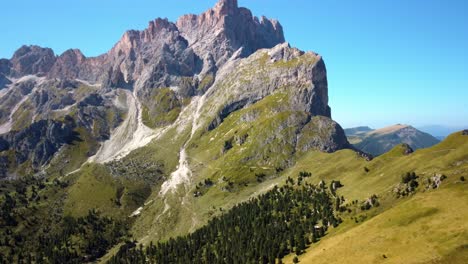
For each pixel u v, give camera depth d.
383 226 158.12
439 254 125.56
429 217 148.12
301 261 171.00
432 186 178.88
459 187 162.50
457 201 151.62
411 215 154.75
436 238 134.50
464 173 173.88
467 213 141.12
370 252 143.75
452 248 125.69
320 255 162.25
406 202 167.62
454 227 136.12
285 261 186.25
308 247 192.75
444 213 147.12
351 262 143.00
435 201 157.50
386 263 132.25
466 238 127.88
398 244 141.25
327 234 198.88
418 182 193.38
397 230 150.00
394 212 164.12
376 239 150.50
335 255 154.12
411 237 141.62
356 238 159.12
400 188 196.88
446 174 180.50
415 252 131.88
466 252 122.62
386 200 197.25
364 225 167.88
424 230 141.88
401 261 129.75
